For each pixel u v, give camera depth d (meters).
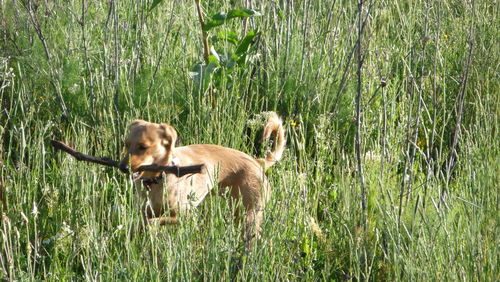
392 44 11.94
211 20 10.09
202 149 8.32
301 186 7.84
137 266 6.16
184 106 9.96
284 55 10.86
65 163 7.96
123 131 9.17
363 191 7.11
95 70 10.25
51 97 9.79
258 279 6.18
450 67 11.44
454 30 12.41
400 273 6.60
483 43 11.51
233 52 11.02
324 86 10.41
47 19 10.91
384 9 12.59
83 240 6.68
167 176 7.49
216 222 6.89
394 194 7.71
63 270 6.61
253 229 7.13
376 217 7.34
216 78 10.19
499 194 6.91
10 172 8.31
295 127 9.91
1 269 6.18
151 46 10.79
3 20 10.51
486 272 6.30
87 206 7.20
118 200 7.44
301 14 11.74
